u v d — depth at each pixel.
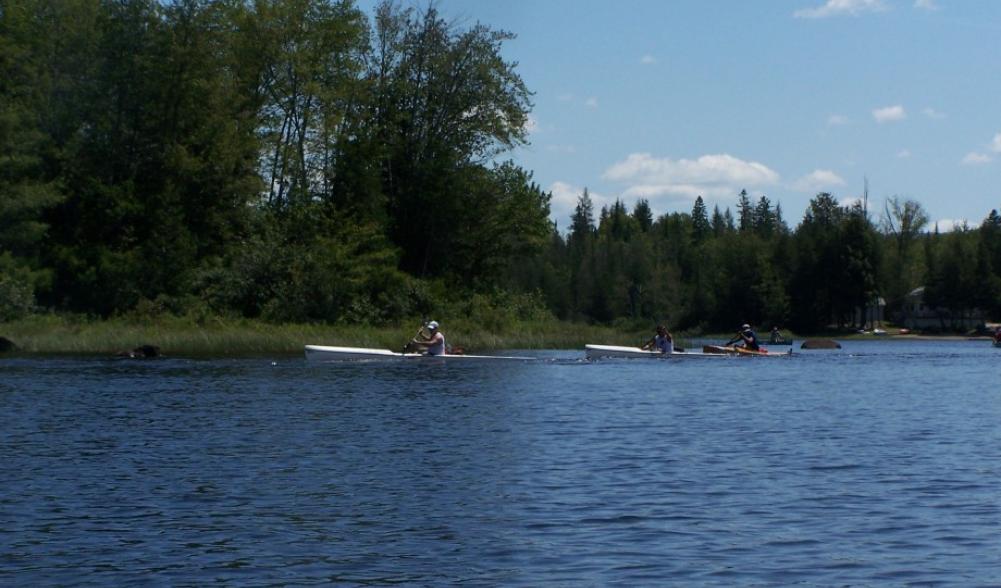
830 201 129.88
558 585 9.12
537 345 54.06
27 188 49.12
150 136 57.31
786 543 10.45
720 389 27.70
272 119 61.62
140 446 16.72
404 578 9.35
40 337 43.25
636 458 15.54
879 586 9.06
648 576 9.36
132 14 55.97
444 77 63.84
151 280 53.50
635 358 42.72
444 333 52.72
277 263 54.72
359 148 62.06
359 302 56.19
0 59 53.81
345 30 61.91
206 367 34.78
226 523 11.41
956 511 11.88
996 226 117.81
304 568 9.69
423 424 19.58
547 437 17.81
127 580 9.30
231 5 60.50
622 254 134.25
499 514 11.77
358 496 12.78
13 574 9.48
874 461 15.32
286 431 18.55
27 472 14.36
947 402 24.45
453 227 65.94
